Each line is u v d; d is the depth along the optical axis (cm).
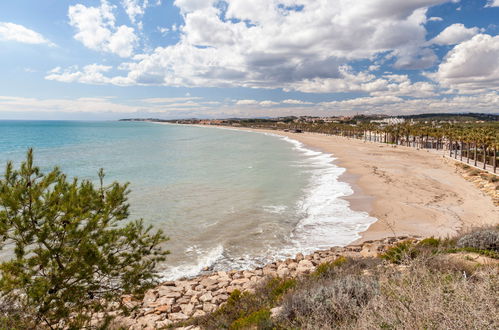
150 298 1221
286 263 1550
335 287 671
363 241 1853
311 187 3434
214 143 11238
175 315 1068
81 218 654
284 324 619
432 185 3591
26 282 598
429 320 365
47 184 659
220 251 1725
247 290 1195
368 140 14750
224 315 925
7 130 19188
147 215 2372
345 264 1105
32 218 622
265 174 4366
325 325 496
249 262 1608
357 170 4719
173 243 1834
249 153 7688
